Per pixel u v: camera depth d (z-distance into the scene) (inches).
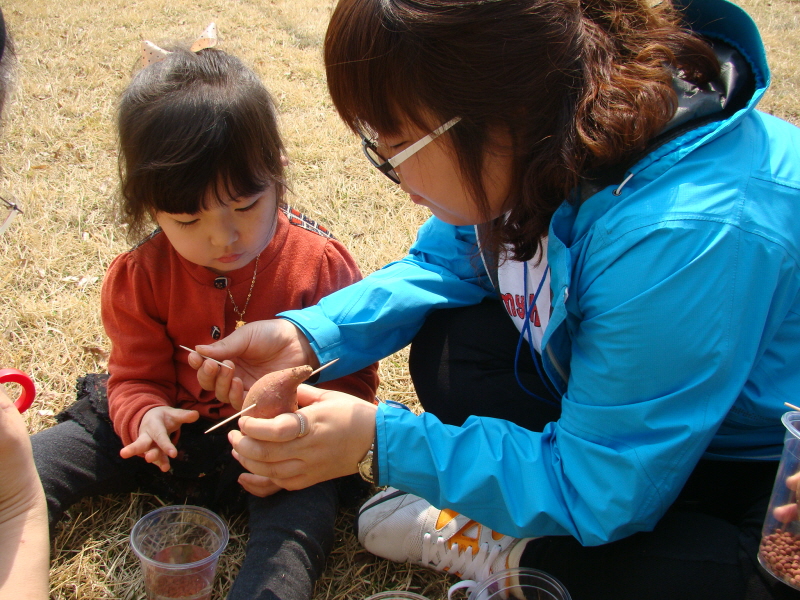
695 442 56.1
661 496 57.2
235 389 74.5
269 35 235.8
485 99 54.1
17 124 165.5
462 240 86.8
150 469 84.0
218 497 82.0
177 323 84.0
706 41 64.8
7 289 114.7
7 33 55.7
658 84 55.9
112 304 82.3
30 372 99.4
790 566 53.8
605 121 54.6
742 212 55.4
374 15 54.4
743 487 67.6
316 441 63.9
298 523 72.1
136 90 72.4
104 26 234.5
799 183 58.3
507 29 52.7
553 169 56.3
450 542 72.4
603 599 62.2
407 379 101.3
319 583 74.6
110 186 144.4
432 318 85.7
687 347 55.2
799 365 61.4
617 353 57.1
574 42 55.4
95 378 87.2
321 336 78.6
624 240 56.8
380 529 74.4
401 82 55.1
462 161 57.4
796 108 183.9
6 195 129.5
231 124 69.6
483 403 78.0
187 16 249.1
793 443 53.5
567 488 61.4
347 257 91.0
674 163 57.4
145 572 66.1
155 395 80.6
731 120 57.2
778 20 246.1
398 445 64.0
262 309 86.5
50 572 73.7
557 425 64.5
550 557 66.0
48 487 76.3
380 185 148.3
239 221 74.4
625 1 60.2
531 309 71.8
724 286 54.8
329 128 171.5
